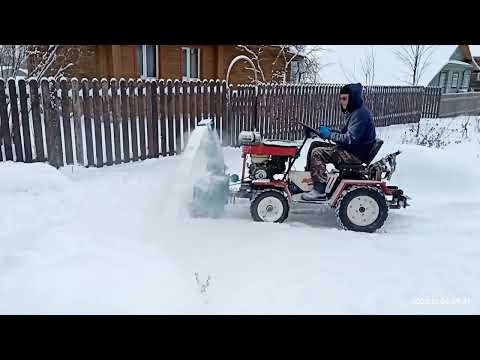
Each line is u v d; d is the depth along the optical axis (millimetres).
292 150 4133
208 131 4242
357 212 3955
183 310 2512
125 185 5008
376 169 4137
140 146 6402
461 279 2959
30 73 7688
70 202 4316
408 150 5945
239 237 3607
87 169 5742
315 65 15898
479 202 4828
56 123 5523
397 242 3648
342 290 2770
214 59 13312
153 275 2848
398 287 2832
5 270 2859
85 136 5770
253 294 2691
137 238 3479
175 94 6734
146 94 6312
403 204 4148
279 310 2539
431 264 3193
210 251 3293
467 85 28578
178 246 3369
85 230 3604
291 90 9016
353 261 3213
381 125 12531
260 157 4238
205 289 2725
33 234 3480
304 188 4215
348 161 4113
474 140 9562
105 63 11102
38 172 4824
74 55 10391
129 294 2629
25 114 5254
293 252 3342
